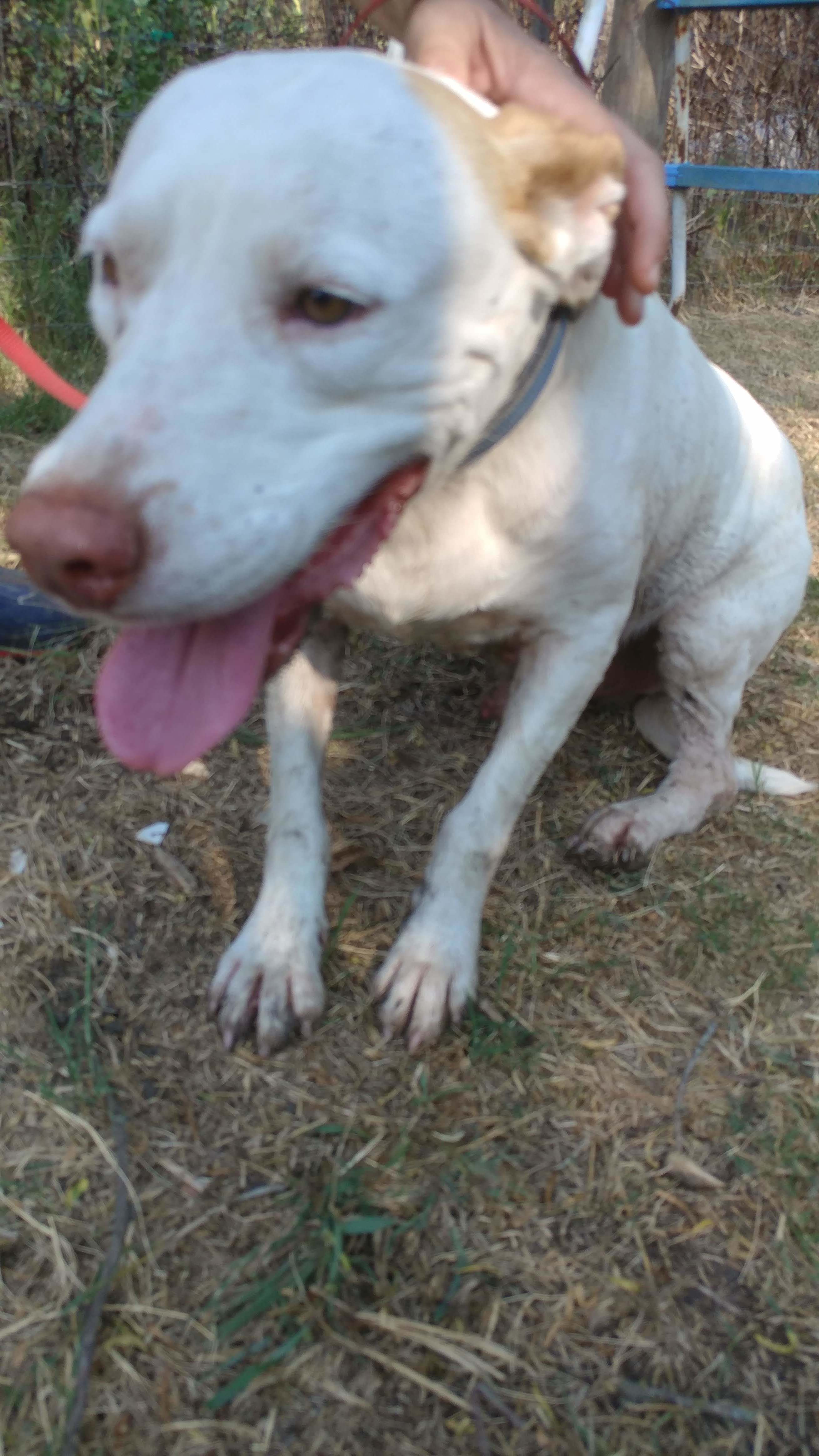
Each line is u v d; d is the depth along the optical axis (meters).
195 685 0.45
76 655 0.87
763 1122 0.58
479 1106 0.58
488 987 0.65
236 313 0.39
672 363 0.69
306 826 0.65
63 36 1.42
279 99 0.40
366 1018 0.62
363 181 0.39
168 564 0.37
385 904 0.70
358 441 0.42
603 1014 0.64
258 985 0.61
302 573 0.45
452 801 0.79
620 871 0.74
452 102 0.44
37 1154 0.53
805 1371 0.48
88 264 1.46
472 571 0.58
